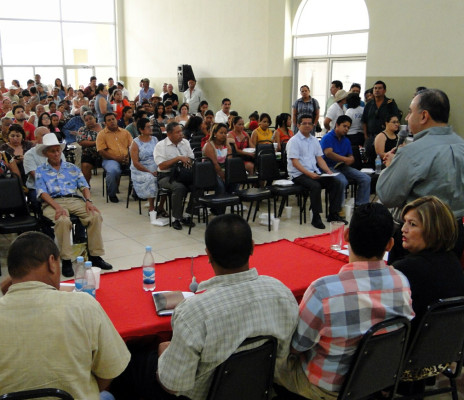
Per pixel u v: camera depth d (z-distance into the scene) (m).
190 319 1.51
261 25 9.87
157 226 5.41
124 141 6.68
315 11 9.14
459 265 2.05
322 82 9.30
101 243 4.08
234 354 1.57
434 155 2.34
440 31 6.97
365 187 5.62
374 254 1.72
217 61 11.16
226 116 8.98
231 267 1.59
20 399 1.36
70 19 14.29
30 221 4.07
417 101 2.41
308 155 5.49
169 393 1.76
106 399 1.77
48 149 4.11
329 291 1.69
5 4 13.48
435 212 1.99
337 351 1.73
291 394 1.99
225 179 5.40
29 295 1.48
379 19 7.72
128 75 14.77
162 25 12.85
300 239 3.15
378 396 2.16
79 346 1.49
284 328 1.67
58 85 13.41
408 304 1.78
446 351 2.01
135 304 2.20
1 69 13.73
